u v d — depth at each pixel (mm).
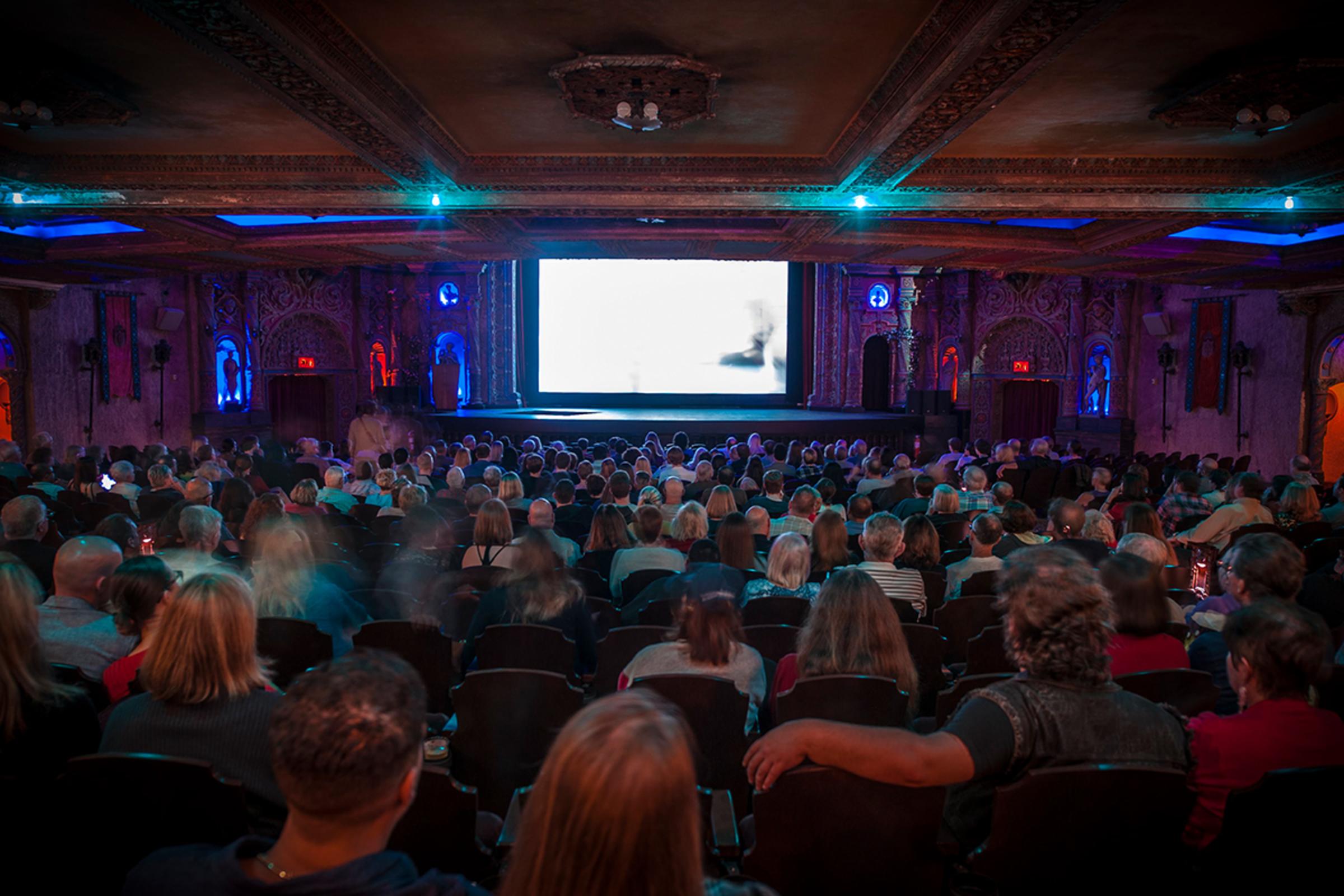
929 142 7086
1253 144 8156
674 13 5316
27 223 11797
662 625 4871
